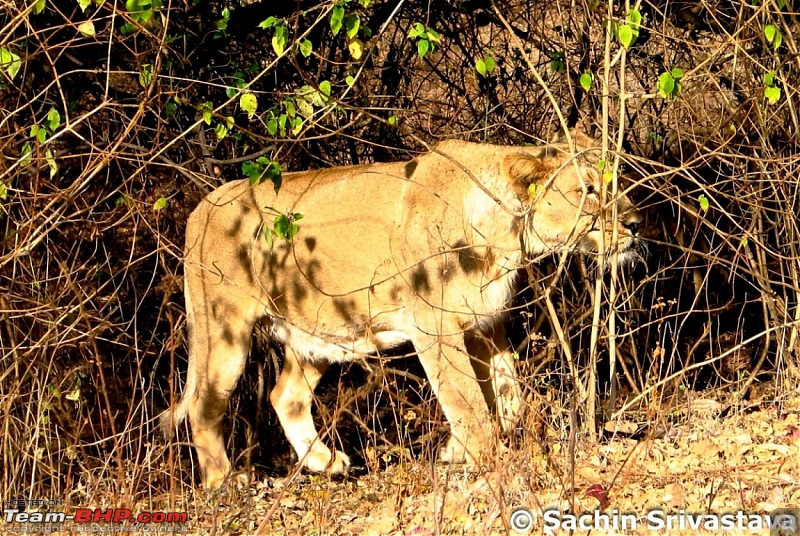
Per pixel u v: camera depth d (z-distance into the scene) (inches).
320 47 535.8
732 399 493.4
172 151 538.3
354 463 522.3
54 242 488.7
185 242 489.1
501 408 450.9
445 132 565.6
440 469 431.8
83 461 447.2
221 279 473.4
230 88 442.9
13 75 399.9
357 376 580.4
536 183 444.5
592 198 446.9
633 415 477.7
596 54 553.0
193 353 479.8
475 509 371.2
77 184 427.8
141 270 544.4
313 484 415.2
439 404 449.7
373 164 469.7
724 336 617.9
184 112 525.7
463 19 627.8
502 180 446.0
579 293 560.1
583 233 421.7
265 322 494.6
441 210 446.6
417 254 447.8
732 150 492.4
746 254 517.0
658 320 489.1
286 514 404.2
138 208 453.1
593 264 518.3
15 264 431.5
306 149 534.3
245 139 530.0
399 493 389.1
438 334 432.1
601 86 546.0
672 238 599.5
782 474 380.5
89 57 497.0
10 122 465.1
